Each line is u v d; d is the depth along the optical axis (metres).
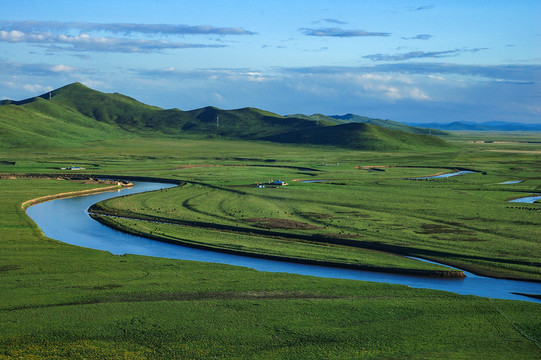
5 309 54.06
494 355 45.44
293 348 46.62
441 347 47.19
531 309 56.81
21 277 64.94
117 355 44.72
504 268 72.75
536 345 47.75
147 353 45.28
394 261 75.75
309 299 58.97
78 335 48.31
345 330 50.62
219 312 54.53
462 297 60.38
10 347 45.41
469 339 48.94
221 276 67.19
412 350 46.44
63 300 57.12
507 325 52.34
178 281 64.69
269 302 57.69
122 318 52.34
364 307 56.47
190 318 52.75
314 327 51.16
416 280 68.81
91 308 54.78
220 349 46.31
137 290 60.88
